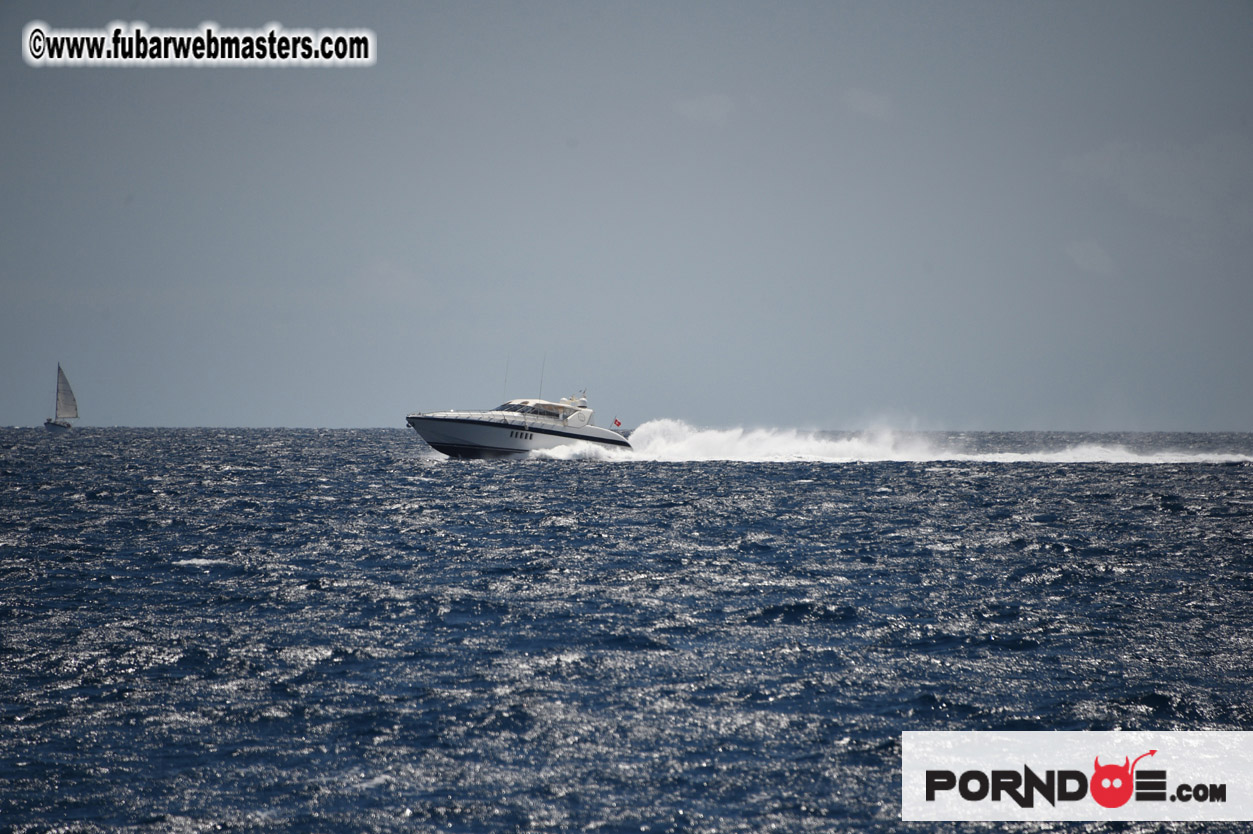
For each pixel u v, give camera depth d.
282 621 67.62
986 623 68.12
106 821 38.47
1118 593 78.38
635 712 49.97
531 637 63.81
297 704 50.72
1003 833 38.69
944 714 50.19
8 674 55.28
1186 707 51.19
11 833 37.41
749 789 41.56
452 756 44.47
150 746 45.31
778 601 74.50
